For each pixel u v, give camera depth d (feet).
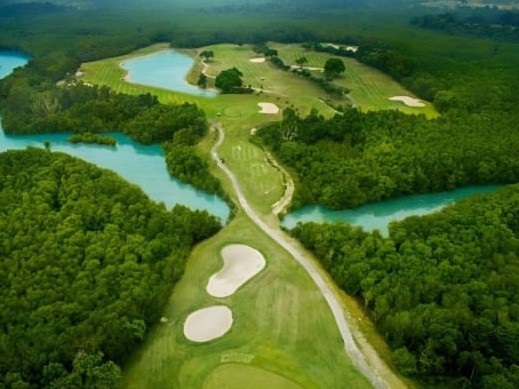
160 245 287.48
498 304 241.35
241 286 275.80
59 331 221.05
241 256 301.84
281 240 318.65
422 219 316.81
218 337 240.12
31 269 260.01
